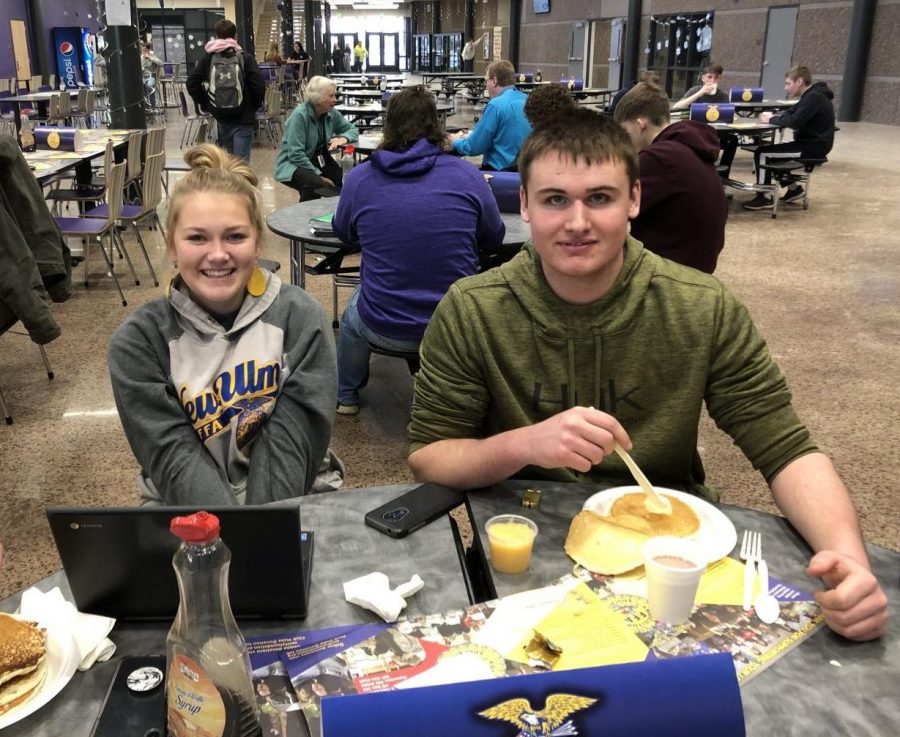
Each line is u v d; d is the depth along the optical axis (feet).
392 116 9.24
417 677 3.00
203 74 25.21
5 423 10.64
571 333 4.71
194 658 2.64
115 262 18.47
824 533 3.87
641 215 10.52
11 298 9.73
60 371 12.34
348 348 10.68
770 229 22.36
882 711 2.88
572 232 4.33
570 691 2.27
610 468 4.81
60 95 33.14
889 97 43.78
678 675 2.31
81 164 20.52
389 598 3.39
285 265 18.44
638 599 3.46
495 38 88.43
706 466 9.78
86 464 9.63
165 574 3.27
